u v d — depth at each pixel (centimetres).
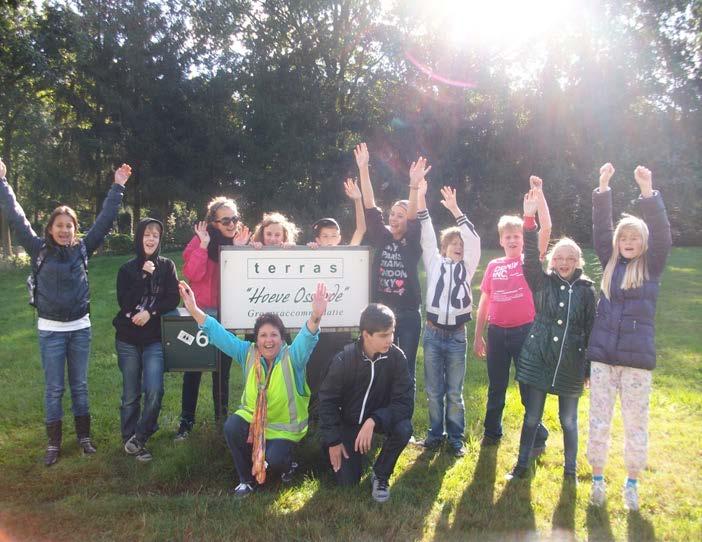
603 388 398
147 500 392
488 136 2825
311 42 2828
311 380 493
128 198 2956
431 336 486
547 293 431
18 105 2614
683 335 893
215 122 2792
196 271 490
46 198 3034
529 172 2812
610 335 394
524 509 388
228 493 412
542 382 425
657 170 2664
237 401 607
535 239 433
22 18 2327
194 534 353
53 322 458
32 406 588
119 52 2670
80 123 2819
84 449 475
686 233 2678
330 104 2859
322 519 372
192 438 478
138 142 2734
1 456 472
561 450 484
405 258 498
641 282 387
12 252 2419
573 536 357
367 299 475
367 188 516
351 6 2842
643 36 2809
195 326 468
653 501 400
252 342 455
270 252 463
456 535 356
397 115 2786
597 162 2711
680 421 548
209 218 507
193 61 2869
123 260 2142
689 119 2822
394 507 388
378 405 421
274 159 2819
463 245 486
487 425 497
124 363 471
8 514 377
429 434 492
